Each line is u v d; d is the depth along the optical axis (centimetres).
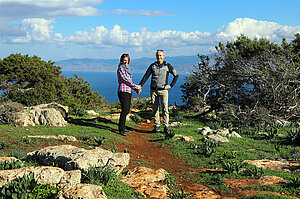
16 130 1110
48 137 984
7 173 473
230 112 1683
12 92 1941
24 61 2353
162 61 1326
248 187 597
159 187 588
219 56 2020
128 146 1048
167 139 1196
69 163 577
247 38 2058
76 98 2494
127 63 1195
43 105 1477
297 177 645
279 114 1678
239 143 1119
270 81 1716
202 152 954
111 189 521
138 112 2267
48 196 447
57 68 2680
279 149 981
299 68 1811
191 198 542
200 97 2317
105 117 1695
